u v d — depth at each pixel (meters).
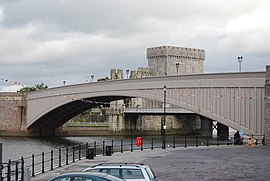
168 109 143.00
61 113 124.94
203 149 59.28
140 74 180.00
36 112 125.88
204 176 33.56
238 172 35.91
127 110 152.75
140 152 55.16
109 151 50.69
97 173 19.52
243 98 71.81
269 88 64.69
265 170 37.12
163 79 87.94
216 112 76.44
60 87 115.88
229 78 74.19
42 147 91.94
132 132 156.75
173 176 33.50
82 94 109.69
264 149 57.97
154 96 90.62
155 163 42.03
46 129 135.12
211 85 77.31
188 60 184.50
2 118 134.50
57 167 40.38
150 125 162.75
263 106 69.06
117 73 173.62
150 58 186.12
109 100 116.56
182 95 83.56
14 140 113.75
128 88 97.50
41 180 31.61
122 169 23.28
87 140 117.25
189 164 41.25
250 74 70.88
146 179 23.00
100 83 104.69
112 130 151.50
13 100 133.00
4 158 66.69
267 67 65.12
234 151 55.28
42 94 122.56
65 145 98.06
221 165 40.47
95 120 160.12
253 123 70.31
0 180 26.80
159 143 95.44
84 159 46.50
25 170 27.98
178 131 170.25
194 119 175.88
